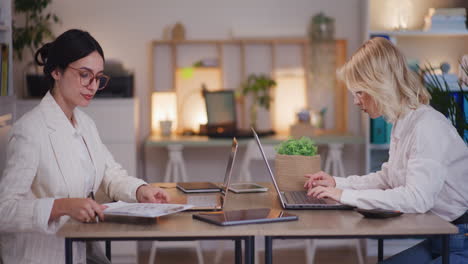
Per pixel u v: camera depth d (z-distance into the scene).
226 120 4.53
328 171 4.30
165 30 4.58
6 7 3.41
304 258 4.21
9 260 2.05
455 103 2.85
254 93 4.61
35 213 1.87
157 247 4.48
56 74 2.16
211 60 4.60
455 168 2.14
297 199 2.25
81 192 2.19
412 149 2.12
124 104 4.13
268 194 2.50
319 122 4.65
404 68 2.23
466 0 4.50
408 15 4.44
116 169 2.53
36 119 2.11
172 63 4.66
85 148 2.32
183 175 4.22
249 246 1.82
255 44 4.69
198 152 4.69
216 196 2.45
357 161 4.73
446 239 1.85
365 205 2.06
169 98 4.63
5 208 1.90
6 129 3.17
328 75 4.64
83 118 2.40
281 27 4.60
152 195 2.26
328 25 4.54
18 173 2.00
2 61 3.31
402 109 2.22
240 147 4.71
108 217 1.97
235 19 4.62
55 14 4.54
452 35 4.41
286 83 4.72
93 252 2.35
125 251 4.12
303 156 2.53
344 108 4.64
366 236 1.82
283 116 4.74
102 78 2.23
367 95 2.26
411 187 2.05
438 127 2.12
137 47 4.61
